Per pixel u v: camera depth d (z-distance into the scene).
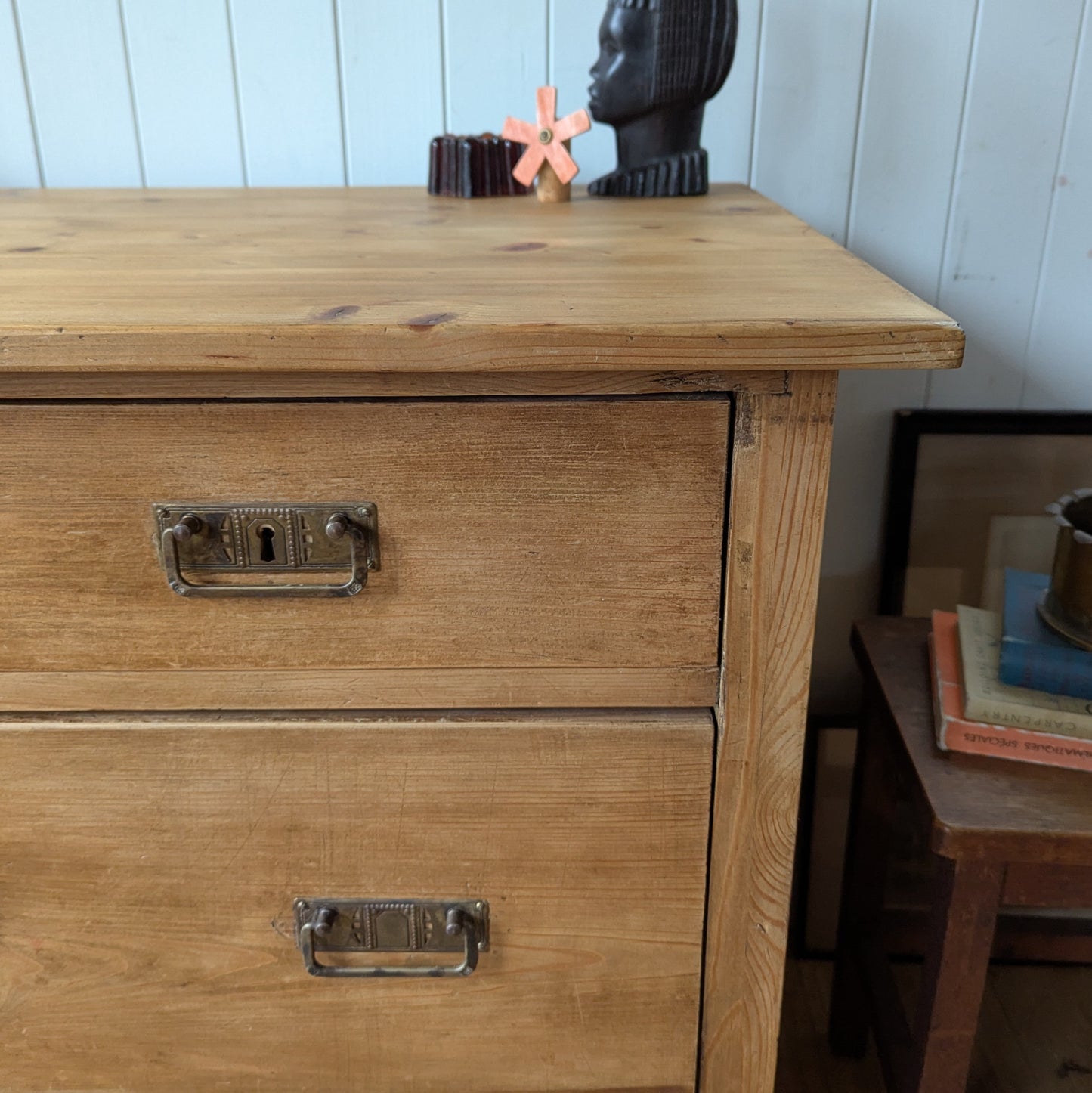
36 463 0.54
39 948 0.64
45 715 0.59
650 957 0.65
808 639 0.57
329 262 0.64
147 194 0.95
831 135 1.01
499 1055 0.67
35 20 0.97
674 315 0.50
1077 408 1.09
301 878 0.63
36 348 0.49
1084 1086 1.01
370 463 0.53
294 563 0.56
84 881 0.63
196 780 0.60
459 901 0.63
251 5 0.98
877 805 0.96
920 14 0.97
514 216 0.81
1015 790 0.74
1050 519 1.10
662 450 0.53
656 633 0.57
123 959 0.65
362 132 1.02
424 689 0.59
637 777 0.60
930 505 1.10
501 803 0.61
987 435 1.08
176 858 0.62
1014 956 1.16
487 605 0.56
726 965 0.65
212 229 0.76
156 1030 0.67
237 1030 0.67
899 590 1.13
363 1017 0.66
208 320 0.50
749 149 1.02
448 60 1.00
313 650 0.58
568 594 0.56
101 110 1.01
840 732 1.15
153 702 0.59
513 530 0.55
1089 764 0.76
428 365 0.49
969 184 1.02
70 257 0.65
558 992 0.65
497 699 0.59
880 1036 0.93
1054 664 0.77
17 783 0.60
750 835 0.62
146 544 0.55
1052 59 0.98
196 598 0.56
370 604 0.57
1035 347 1.08
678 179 0.91
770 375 0.52
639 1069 0.68
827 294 0.54
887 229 1.04
